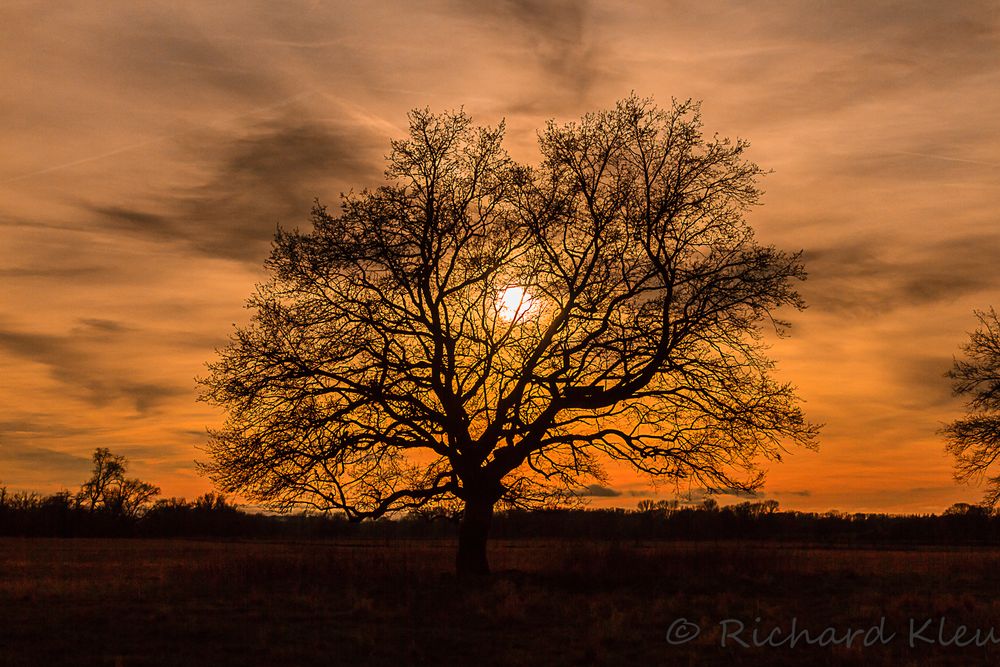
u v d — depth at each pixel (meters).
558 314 25.09
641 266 24.61
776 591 23.58
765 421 24.14
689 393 24.89
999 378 43.09
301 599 20.20
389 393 23.69
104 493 109.75
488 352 24.19
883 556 46.16
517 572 26.41
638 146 24.77
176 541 84.50
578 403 24.45
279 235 24.05
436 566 27.94
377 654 15.05
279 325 24.16
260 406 24.08
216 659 14.31
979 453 42.72
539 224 24.86
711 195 24.50
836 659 14.84
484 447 24.62
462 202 25.02
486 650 15.57
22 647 14.66
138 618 17.48
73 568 34.84
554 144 25.12
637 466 24.95
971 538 82.75
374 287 24.44
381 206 24.22
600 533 39.09
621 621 17.92
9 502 106.56
